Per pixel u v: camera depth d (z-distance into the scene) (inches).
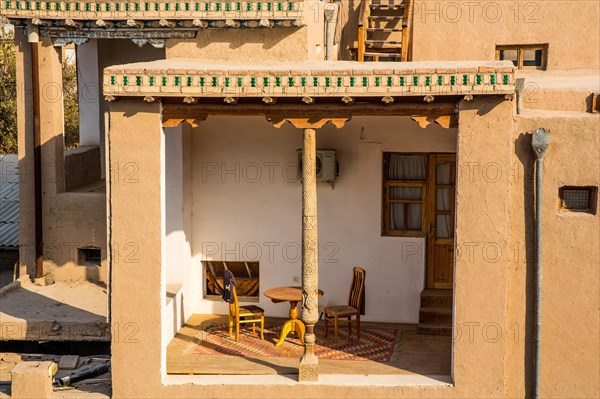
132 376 582.2
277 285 709.3
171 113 576.7
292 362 616.4
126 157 571.8
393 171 705.0
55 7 723.4
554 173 569.9
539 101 653.3
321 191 699.4
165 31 698.2
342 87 555.5
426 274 703.7
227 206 707.4
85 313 709.9
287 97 563.2
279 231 705.6
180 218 690.8
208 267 724.7
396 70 553.0
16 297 743.1
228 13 671.1
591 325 576.4
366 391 577.9
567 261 574.2
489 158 560.7
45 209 774.5
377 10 792.3
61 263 778.2
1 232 965.2
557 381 582.6
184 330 680.4
